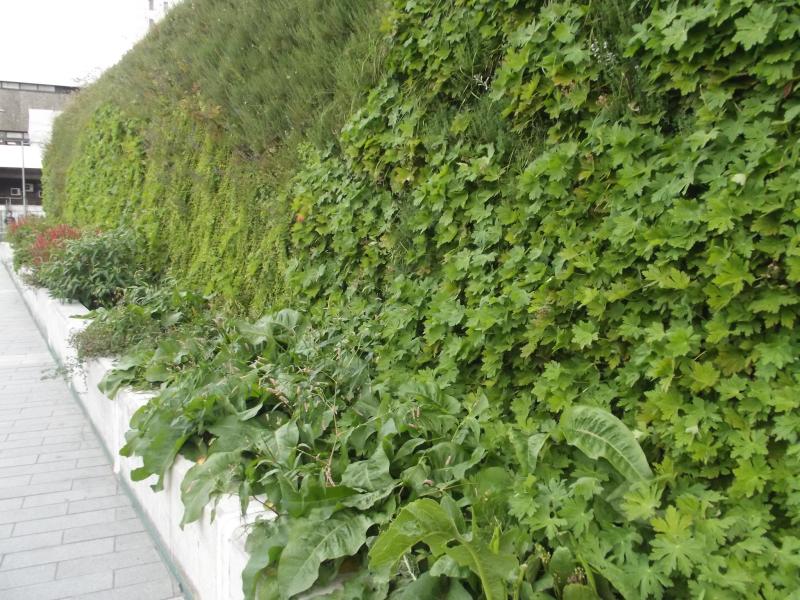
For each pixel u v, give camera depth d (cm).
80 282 707
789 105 182
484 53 318
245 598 199
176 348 420
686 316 203
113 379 412
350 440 266
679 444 187
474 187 304
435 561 182
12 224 1442
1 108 3431
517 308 252
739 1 184
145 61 848
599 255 235
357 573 203
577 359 240
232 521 235
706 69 203
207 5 725
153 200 771
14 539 327
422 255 340
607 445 201
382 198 377
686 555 162
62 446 462
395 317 331
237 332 421
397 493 221
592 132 237
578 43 250
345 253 400
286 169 486
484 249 288
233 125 572
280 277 484
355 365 332
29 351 766
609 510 193
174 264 699
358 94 406
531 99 273
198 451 304
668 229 202
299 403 298
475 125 311
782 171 178
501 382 267
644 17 234
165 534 311
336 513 214
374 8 429
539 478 215
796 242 170
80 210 1085
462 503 206
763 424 180
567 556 173
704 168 197
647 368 209
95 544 325
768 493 175
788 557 156
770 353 175
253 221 534
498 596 164
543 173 253
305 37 492
